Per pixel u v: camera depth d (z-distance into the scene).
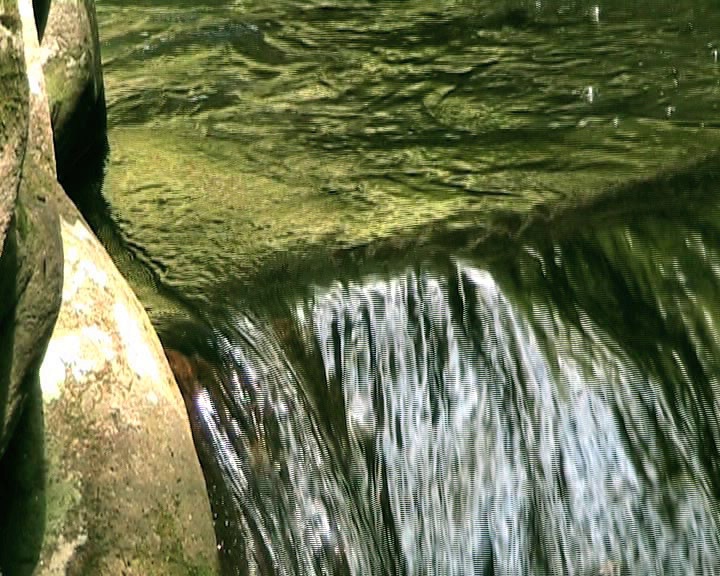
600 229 4.69
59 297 3.07
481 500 4.41
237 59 6.24
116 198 4.79
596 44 6.43
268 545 3.82
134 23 6.74
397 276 4.37
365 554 4.14
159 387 3.48
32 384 3.10
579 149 5.26
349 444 4.17
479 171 5.06
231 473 3.77
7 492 3.07
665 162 5.12
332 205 4.77
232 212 4.70
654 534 4.58
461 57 6.27
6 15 2.64
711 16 6.75
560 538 4.48
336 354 4.23
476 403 4.39
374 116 5.61
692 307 4.68
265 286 4.26
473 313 4.41
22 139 2.70
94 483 3.20
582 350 4.50
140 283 4.25
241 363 3.98
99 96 5.07
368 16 6.83
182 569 3.37
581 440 4.48
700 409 4.64
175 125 5.48
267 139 5.36
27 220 2.94
